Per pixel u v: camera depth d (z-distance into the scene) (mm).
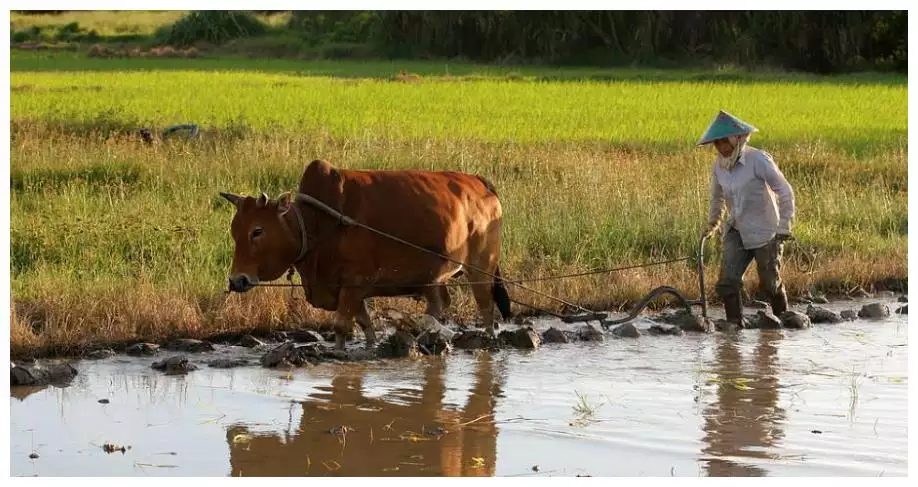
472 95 34250
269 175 16547
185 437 7621
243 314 10641
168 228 12992
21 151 17453
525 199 15055
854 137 25000
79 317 10367
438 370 9523
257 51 65000
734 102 33688
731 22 60969
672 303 12430
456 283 10305
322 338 10609
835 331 11352
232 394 8695
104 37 68188
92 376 9188
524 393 8828
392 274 9812
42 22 72438
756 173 11031
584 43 62906
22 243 12500
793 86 40625
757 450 7414
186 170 16312
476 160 17875
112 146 17953
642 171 17641
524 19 62969
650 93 36469
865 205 16500
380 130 22734
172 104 27969
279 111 27078
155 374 9266
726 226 11336
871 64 56500
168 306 10492
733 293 11328
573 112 29516
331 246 9555
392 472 6945
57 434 7668
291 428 7852
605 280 12500
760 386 9102
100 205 14242
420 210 9789
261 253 9266
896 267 14078
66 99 28016
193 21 67562
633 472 6965
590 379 9289
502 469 7023
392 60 63281
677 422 8070
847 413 8328
